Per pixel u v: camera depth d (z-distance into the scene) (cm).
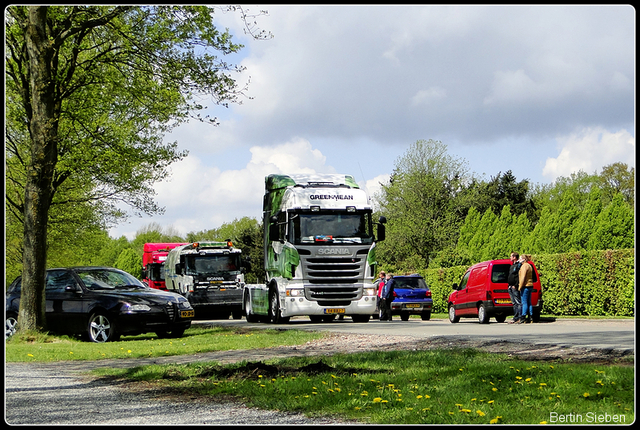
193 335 1788
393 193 5662
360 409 673
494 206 7394
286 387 793
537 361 973
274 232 2111
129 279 1825
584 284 2508
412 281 2912
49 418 675
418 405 677
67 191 3173
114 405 745
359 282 2112
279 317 2177
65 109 2300
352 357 1071
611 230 3928
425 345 1255
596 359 966
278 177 2258
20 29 1961
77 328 1692
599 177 8175
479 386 767
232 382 849
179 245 3538
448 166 5653
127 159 2470
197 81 1958
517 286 2128
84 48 2127
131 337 1823
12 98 2416
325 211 2109
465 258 4172
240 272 3106
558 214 4597
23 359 1273
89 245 4141
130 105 2495
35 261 1748
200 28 1927
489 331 1561
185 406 728
